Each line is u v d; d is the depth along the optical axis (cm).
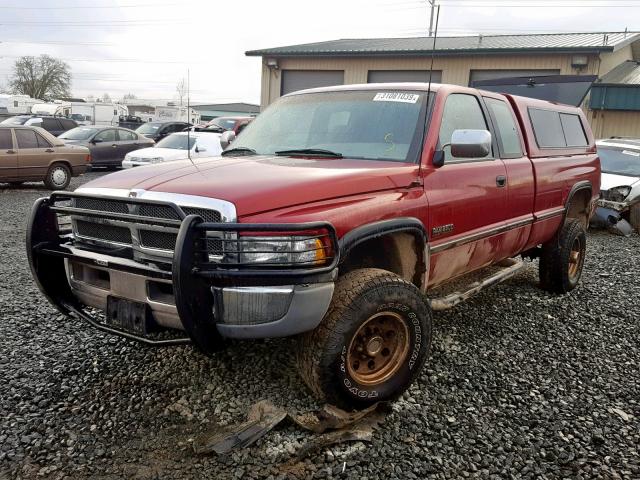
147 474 286
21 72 6844
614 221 1032
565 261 586
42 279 354
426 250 380
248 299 289
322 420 322
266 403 340
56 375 385
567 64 1969
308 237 293
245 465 293
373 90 443
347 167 356
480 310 545
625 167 1135
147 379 382
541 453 313
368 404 336
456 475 293
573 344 470
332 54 2266
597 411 361
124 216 312
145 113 5003
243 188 304
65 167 1520
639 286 654
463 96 450
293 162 372
